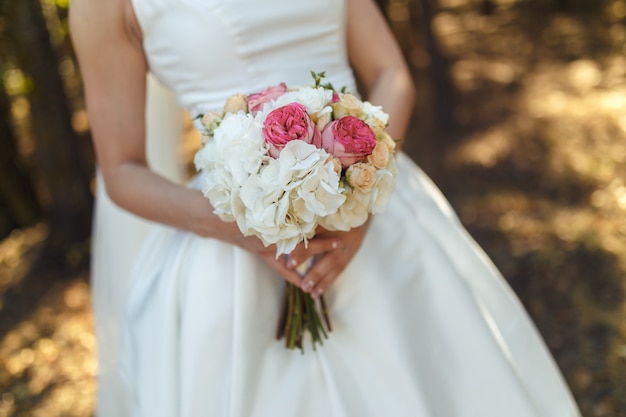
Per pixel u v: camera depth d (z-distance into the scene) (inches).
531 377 67.2
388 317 57.3
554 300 143.6
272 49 58.2
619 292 142.0
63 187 185.3
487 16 400.2
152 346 58.4
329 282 54.7
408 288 60.2
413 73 287.0
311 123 46.0
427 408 55.8
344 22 63.6
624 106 240.7
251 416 54.8
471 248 68.9
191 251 59.5
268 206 45.5
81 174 187.2
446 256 63.6
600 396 116.4
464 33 372.8
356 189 46.9
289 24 58.3
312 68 60.2
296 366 56.8
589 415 113.3
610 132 220.8
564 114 241.3
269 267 58.4
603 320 134.3
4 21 164.4
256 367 55.6
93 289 85.0
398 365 56.2
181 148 85.8
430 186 76.2
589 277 148.2
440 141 234.5
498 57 322.7
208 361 55.1
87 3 56.7
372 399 56.6
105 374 84.1
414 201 68.1
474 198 193.2
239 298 55.7
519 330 68.1
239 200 47.0
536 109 249.6
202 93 58.8
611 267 150.1
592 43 323.6
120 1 57.1
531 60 312.8
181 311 58.1
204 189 49.1
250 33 57.1
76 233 188.9
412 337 58.3
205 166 50.4
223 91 58.2
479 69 304.3
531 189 192.7
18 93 190.5
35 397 134.3
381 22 67.2
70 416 127.6
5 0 160.2
